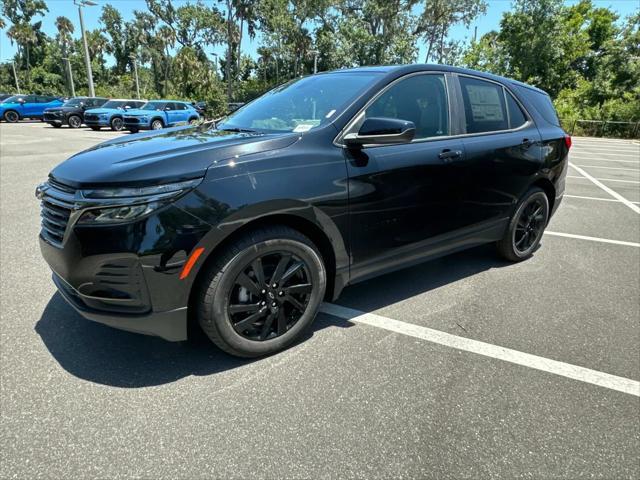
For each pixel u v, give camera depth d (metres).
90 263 2.06
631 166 12.03
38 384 2.25
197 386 2.26
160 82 63.81
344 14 39.31
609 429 2.01
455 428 2.00
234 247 2.21
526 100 3.95
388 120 2.44
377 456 1.83
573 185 8.80
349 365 2.47
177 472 1.73
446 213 3.17
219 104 32.22
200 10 47.38
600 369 2.48
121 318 2.13
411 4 36.81
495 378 2.37
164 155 2.18
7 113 24.88
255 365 2.46
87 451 1.83
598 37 42.03
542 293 3.47
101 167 2.15
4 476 1.69
